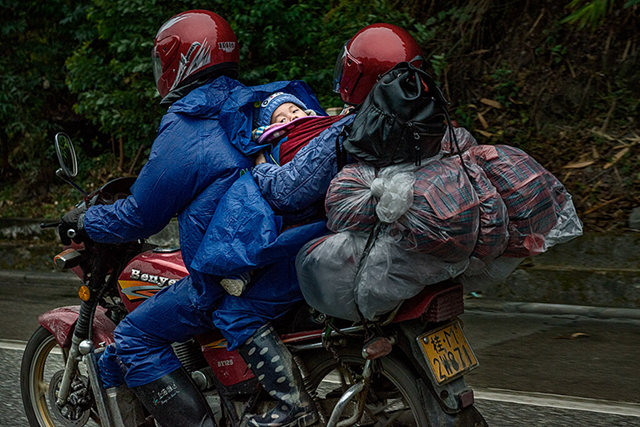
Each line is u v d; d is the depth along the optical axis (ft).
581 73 26.25
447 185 6.61
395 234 6.73
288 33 27.32
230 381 8.46
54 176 35.42
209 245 7.48
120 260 9.66
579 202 22.38
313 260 7.13
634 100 25.08
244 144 8.00
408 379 7.60
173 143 8.00
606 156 23.72
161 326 8.48
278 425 7.79
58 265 9.39
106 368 9.00
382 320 7.41
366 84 8.33
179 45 8.35
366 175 6.81
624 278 19.06
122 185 9.52
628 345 16.33
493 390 13.42
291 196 7.32
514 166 7.09
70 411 10.32
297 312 8.17
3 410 12.64
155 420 9.26
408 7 29.14
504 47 28.14
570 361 15.30
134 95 28.91
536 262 20.68
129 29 27.40
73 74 31.40
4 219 30.25
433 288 7.42
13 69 34.86
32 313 21.59
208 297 7.97
